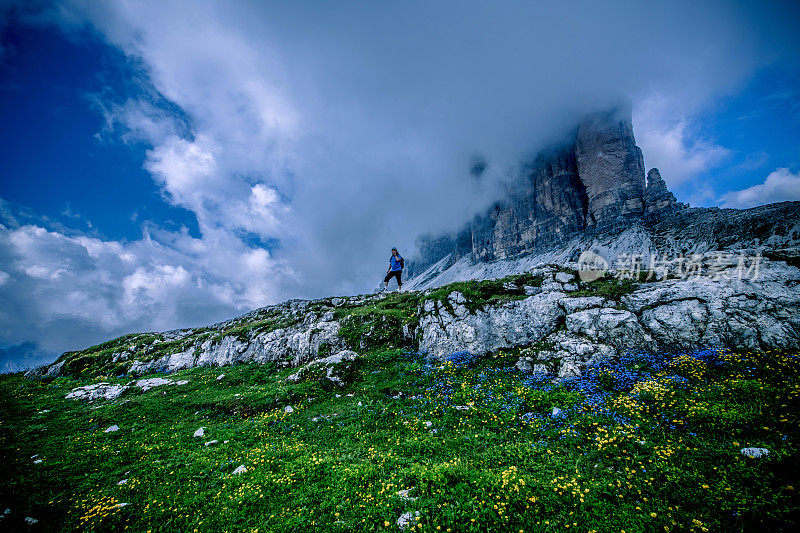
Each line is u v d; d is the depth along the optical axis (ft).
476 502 30.42
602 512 28.27
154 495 37.40
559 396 51.67
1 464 46.57
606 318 65.98
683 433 38.37
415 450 42.39
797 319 53.31
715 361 52.06
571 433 41.81
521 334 74.64
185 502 35.55
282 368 97.60
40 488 39.75
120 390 91.30
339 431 50.98
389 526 29.22
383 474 37.14
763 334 53.52
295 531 29.89
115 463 46.68
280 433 53.01
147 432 60.18
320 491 35.27
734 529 24.79
